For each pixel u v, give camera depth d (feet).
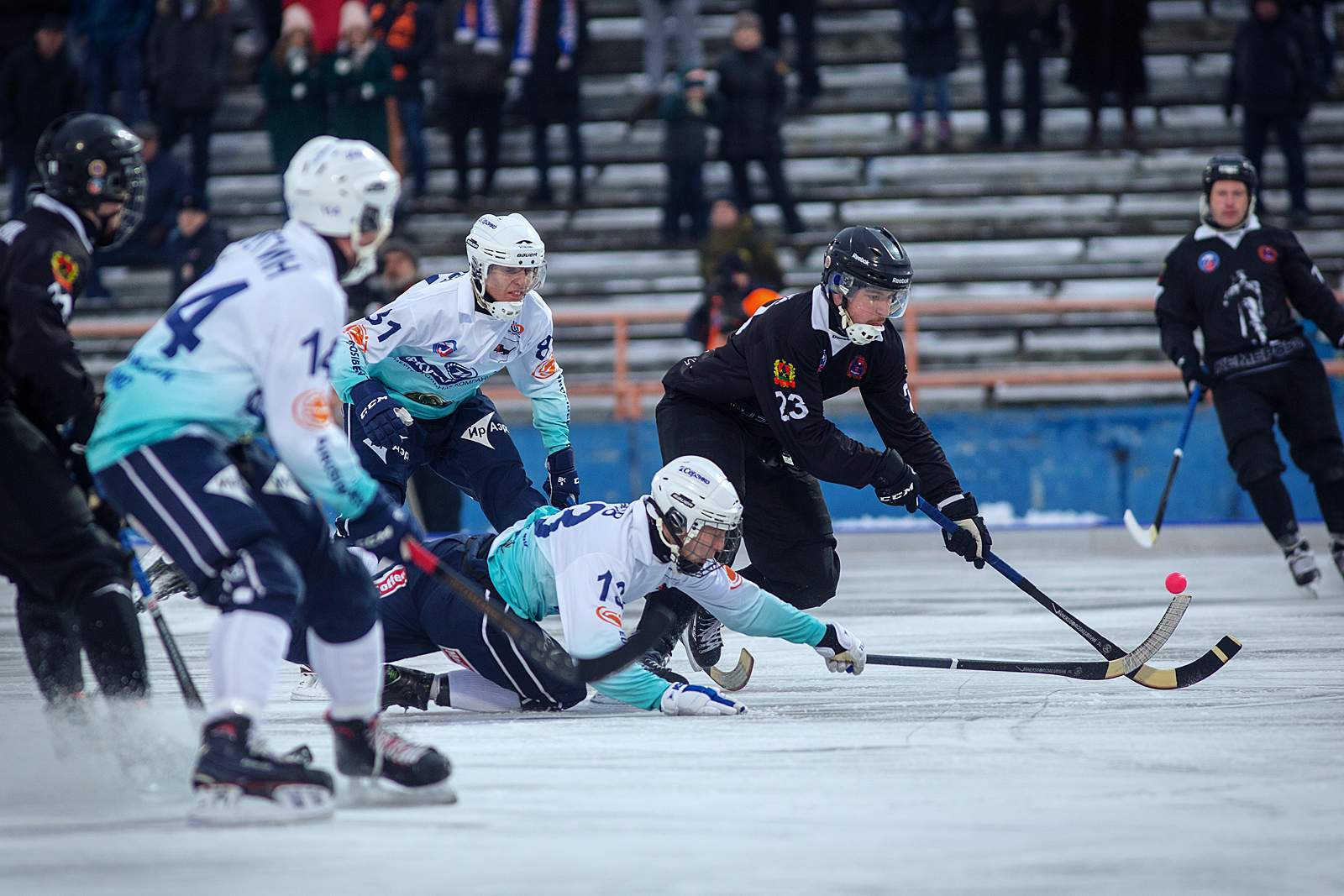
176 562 36.68
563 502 67.46
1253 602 89.76
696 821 34.73
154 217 177.99
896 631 76.23
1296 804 36.04
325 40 161.89
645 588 50.85
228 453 37.81
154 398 36.65
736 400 60.64
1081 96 196.65
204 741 35.22
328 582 37.63
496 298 61.82
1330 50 183.01
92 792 38.65
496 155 176.55
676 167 173.78
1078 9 181.57
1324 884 29.17
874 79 199.72
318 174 37.50
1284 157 174.40
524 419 165.48
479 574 51.55
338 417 120.98
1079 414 154.40
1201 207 93.61
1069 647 68.90
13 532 41.45
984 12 181.06
